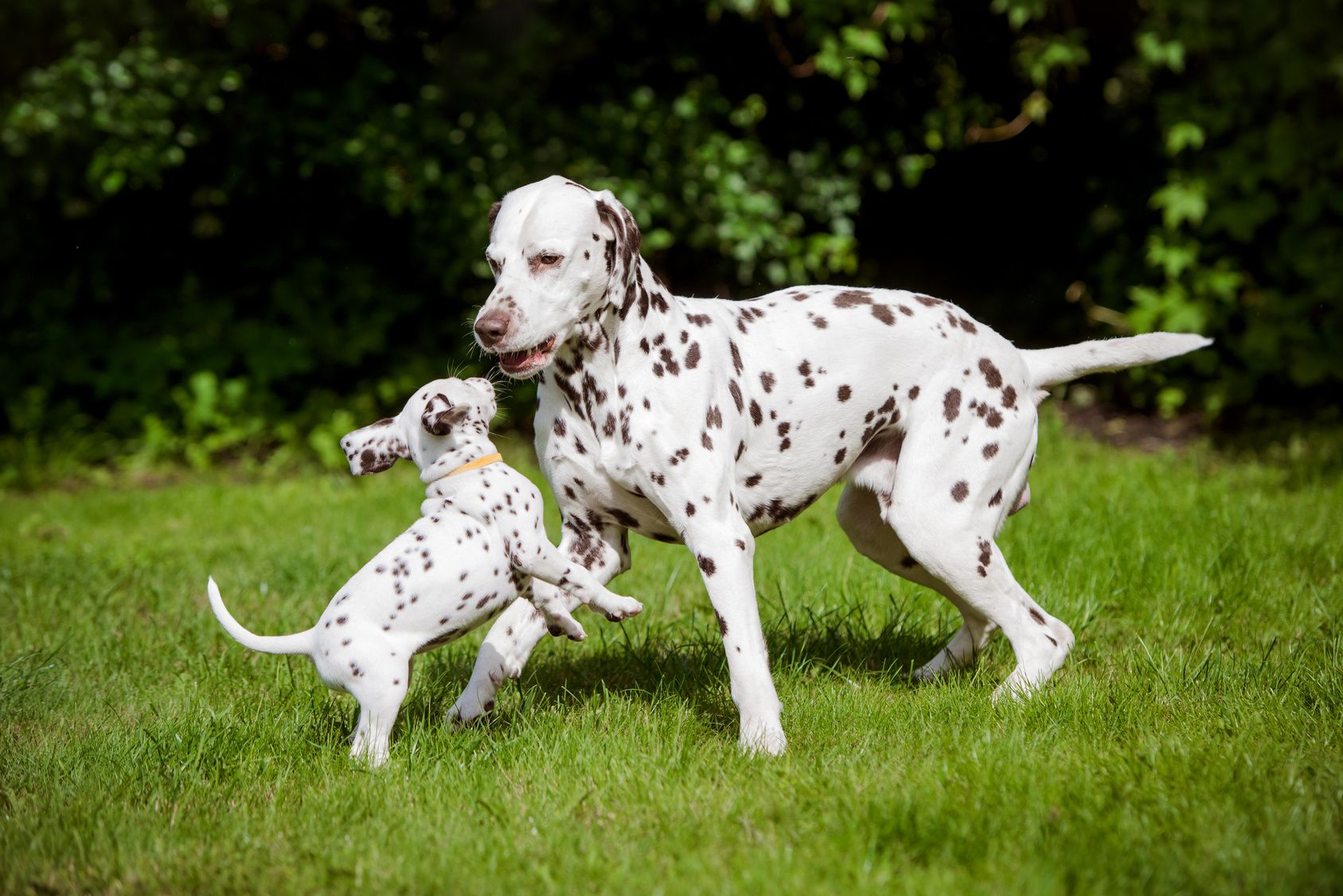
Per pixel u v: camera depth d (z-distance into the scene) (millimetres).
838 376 5234
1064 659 5535
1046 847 3914
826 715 5281
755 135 12945
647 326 4910
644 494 5008
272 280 13148
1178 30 11156
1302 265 11188
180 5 12258
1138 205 12414
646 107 12266
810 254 12602
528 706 5484
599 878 3951
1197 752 4586
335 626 4703
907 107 13109
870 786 4445
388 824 4379
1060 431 12000
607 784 4609
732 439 5027
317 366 13039
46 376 12922
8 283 12961
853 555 7781
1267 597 6730
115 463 12914
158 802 4648
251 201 12992
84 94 11445
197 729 5199
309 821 4410
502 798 4566
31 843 4281
